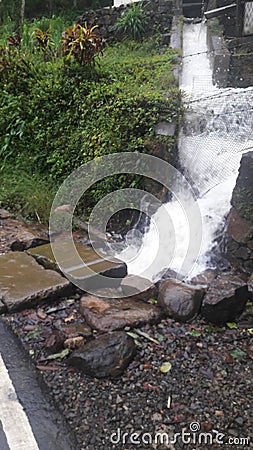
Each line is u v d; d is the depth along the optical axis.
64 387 2.01
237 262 3.32
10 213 4.01
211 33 7.32
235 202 3.42
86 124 4.56
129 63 6.02
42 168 4.71
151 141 4.13
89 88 4.77
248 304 2.79
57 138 4.73
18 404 1.90
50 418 1.85
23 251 3.23
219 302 2.56
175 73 5.72
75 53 5.09
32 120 4.90
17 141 4.93
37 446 1.71
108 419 1.86
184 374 2.15
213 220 3.63
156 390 2.04
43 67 5.32
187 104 4.59
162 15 8.00
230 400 2.00
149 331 2.45
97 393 1.99
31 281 2.73
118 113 4.33
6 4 10.54
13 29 9.30
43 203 4.03
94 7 10.91
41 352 2.24
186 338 2.42
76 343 2.27
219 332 2.52
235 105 4.51
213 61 6.16
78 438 1.76
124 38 7.93
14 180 4.51
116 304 2.62
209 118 4.39
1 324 2.43
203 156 4.11
